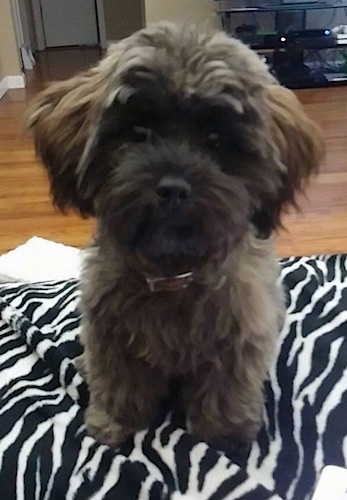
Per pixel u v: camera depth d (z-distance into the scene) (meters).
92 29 5.52
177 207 0.99
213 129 1.03
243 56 1.04
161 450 1.22
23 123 1.27
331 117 3.15
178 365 1.20
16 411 1.31
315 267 1.73
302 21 3.80
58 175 1.16
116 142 1.05
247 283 1.18
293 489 1.17
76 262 1.88
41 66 4.77
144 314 1.16
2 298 1.63
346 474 1.04
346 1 3.73
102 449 1.21
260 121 1.04
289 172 1.17
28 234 2.17
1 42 3.93
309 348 1.45
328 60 3.95
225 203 1.01
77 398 1.35
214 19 3.76
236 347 1.20
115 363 1.23
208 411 1.25
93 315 1.21
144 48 1.01
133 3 5.33
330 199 2.31
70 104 1.13
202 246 1.07
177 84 0.98
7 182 2.56
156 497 1.12
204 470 1.17
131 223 1.04
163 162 0.99
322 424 1.29
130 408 1.26
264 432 1.28
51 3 5.40
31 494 1.17
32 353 1.45
